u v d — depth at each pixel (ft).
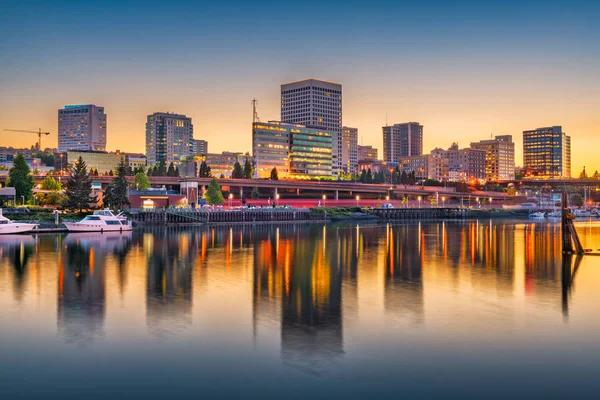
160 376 94.17
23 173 544.21
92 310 139.95
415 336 116.57
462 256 265.34
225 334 117.80
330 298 155.74
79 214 500.74
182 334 117.91
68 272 206.08
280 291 166.71
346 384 90.74
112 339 114.21
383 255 270.46
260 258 254.88
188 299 154.10
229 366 98.58
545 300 153.48
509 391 88.38
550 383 91.50
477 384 90.94
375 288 172.04
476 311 139.44
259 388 89.20
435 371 96.43
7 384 90.84
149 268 218.18
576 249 271.90
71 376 94.22
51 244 320.91
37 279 188.96
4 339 114.42
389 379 92.79
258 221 634.02
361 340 113.50
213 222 589.73
